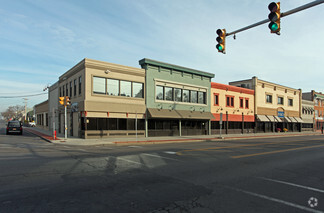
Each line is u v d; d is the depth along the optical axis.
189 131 28.66
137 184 6.25
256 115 37.88
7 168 8.01
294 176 7.53
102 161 9.66
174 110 26.72
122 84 23.03
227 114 33.22
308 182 6.80
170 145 17.56
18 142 17.84
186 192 5.63
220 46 10.00
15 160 9.64
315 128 55.59
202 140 23.66
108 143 17.80
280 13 7.83
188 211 4.42
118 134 22.53
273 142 21.36
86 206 4.59
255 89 38.16
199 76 29.81
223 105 32.88
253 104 37.91
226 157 11.22
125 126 23.11
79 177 6.87
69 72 25.48
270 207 4.73
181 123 27.88
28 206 4.54
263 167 8.91
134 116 23.55
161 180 6.72
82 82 21.38
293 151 14.16
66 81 26.98
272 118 40.69
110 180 6.61
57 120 30.91
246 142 21.16
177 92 27.56
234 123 34.81
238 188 6.05
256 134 35.03
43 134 26.55
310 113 53.75
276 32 7.79
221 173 7.76
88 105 20.58
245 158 11.02
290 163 9.95
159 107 25.52
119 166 8.65
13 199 4.93
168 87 26.70
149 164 9.14
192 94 29.22
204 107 30.19
